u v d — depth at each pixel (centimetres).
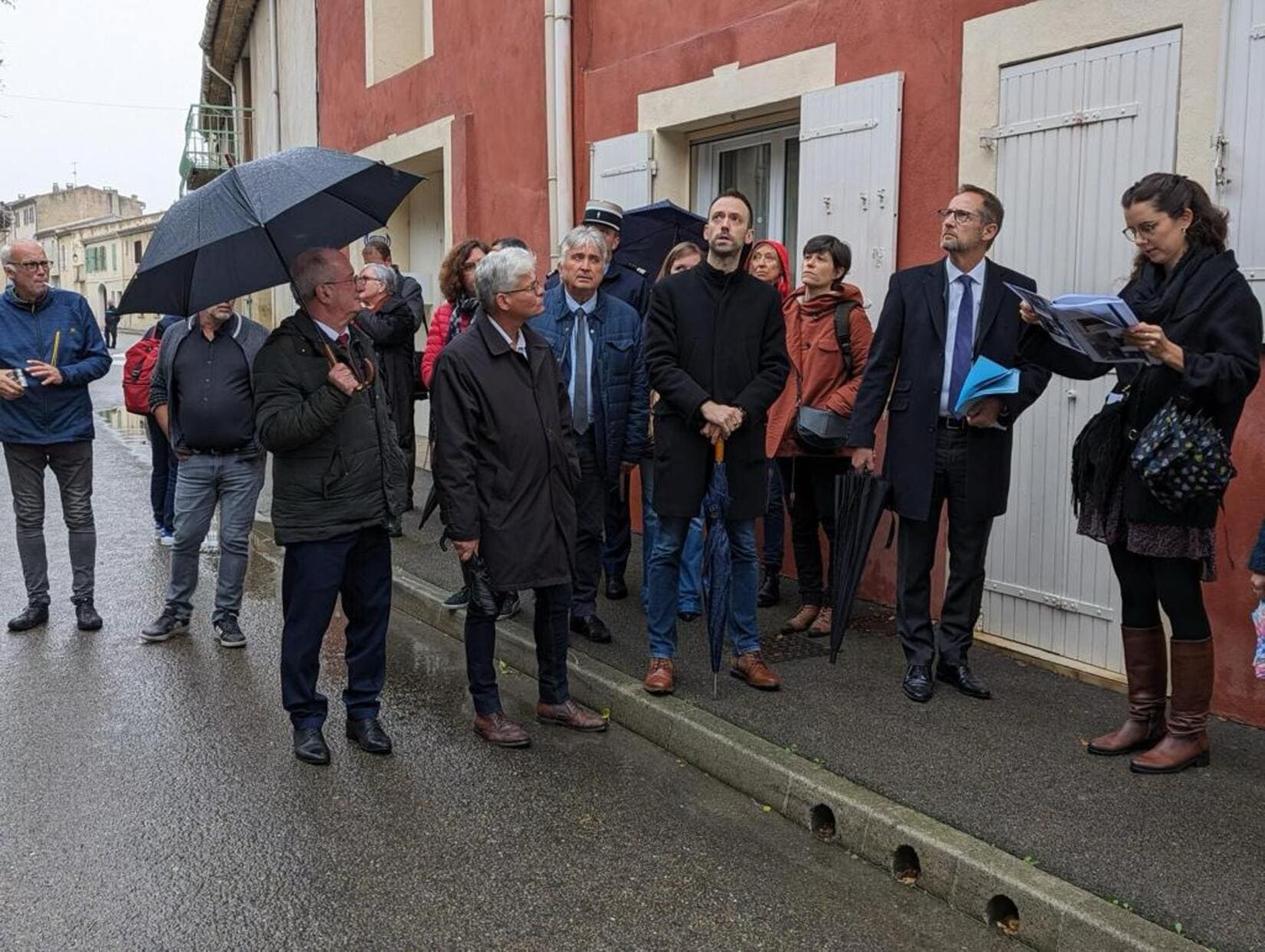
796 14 609
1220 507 380
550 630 467
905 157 550
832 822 379
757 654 477
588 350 522
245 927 319
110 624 620
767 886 346
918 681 457
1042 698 458
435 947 310
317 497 421
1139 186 366
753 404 445
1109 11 448
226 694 509
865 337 530
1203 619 379
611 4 771
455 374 425
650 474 539
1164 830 344
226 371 566
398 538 776
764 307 455
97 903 331
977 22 504
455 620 614
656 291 457
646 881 347
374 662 450
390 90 1128
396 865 355
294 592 428
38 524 612
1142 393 374
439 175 1143
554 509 446
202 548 825
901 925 324
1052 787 375
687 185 739
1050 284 479
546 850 367
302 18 1454
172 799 401
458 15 973
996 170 500
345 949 309
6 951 306
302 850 364
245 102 2097
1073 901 306
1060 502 480
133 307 397
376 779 420
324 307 416
